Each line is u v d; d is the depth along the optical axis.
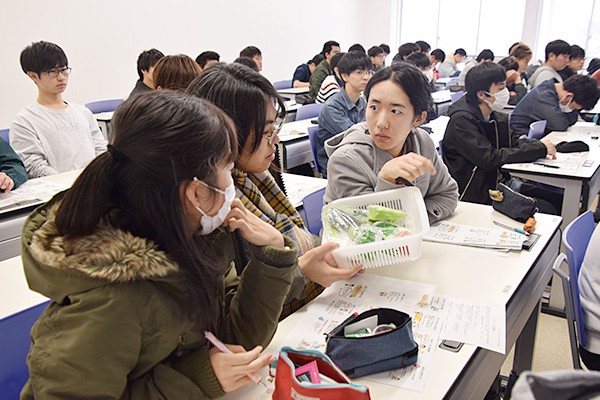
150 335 0.72
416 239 1.16
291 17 7.43
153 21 5.45
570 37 7.77
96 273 0.65
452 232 1.50
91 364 0.65
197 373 0.78
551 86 3.59
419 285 1.18
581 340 1.36
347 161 1.54
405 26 9.33
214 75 1.07
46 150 2.77
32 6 4.38
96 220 0.70
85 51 4.86
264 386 0.86
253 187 1.20
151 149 0.66
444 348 0.93
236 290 0.99
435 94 5.88
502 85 2.54
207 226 0.77
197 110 0.70
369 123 1.51
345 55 3.30
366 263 1.18
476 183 2.62
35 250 0.68
